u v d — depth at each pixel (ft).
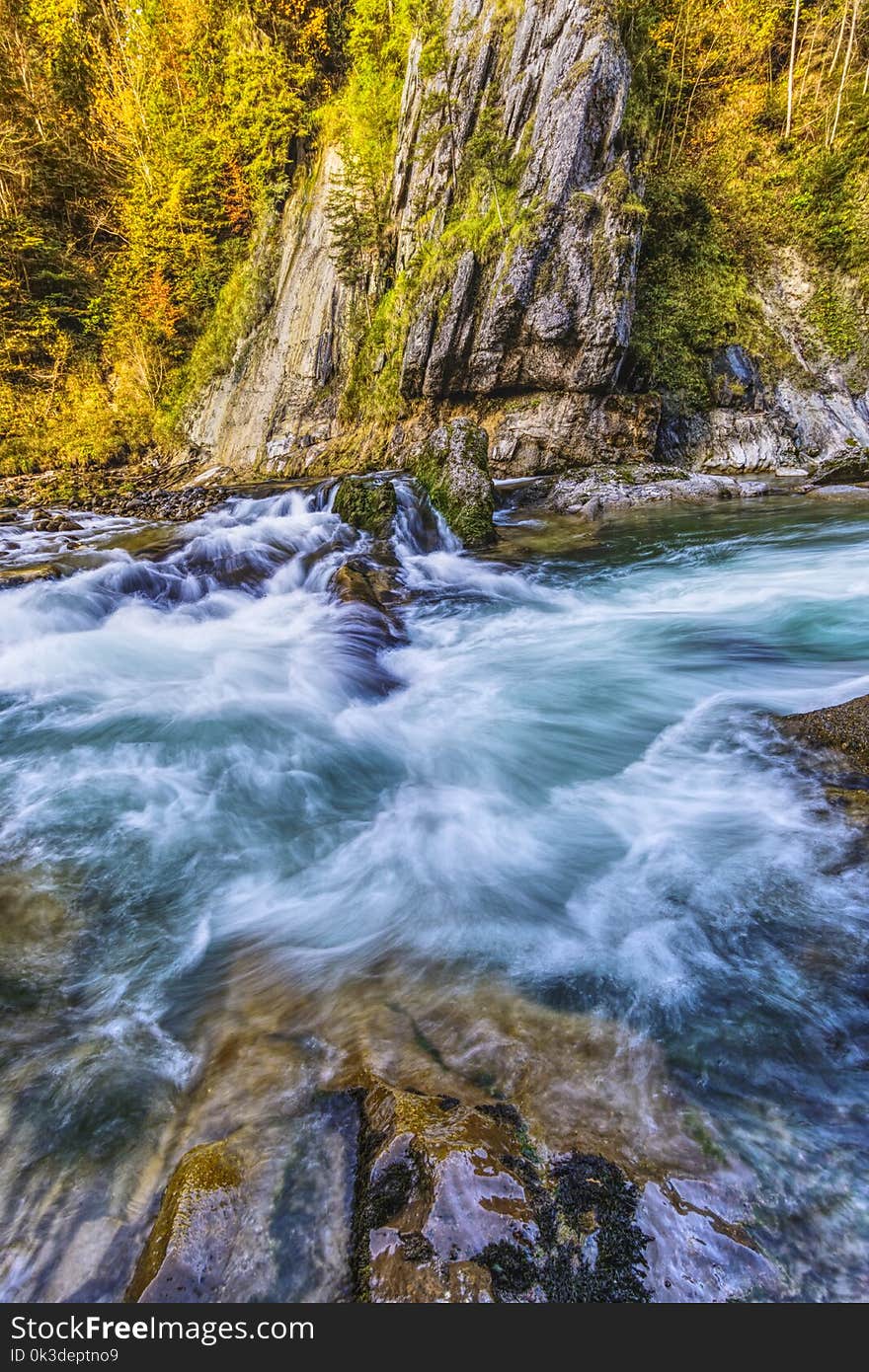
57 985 8.29
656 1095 6.15
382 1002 7.70
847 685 15.76
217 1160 5.57
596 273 40.16
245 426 61.26
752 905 8.88
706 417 47.52
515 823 11.80
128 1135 6.22
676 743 13.92
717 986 7.60
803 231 54.44
